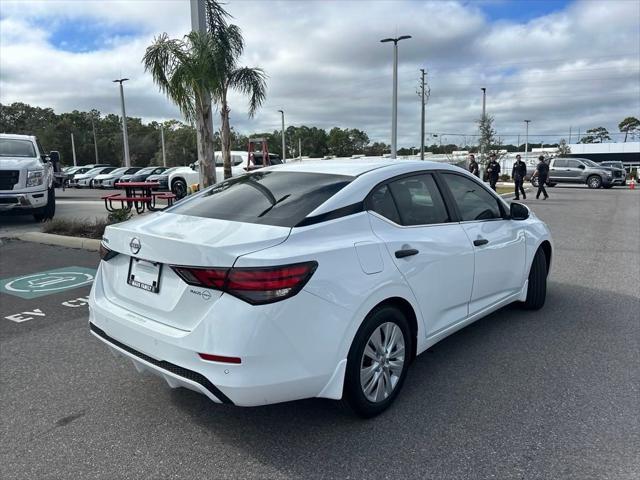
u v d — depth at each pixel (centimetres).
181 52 962
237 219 325
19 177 1141
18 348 457
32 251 879
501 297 478
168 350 286
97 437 317
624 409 340
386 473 278
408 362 359
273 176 391
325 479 274
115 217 980
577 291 632
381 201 354
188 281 282
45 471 283
